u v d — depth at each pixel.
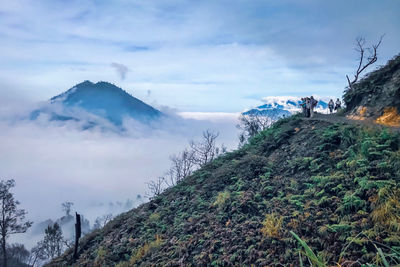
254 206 12.36
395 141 10.91
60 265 18.98
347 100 19.44
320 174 12.05
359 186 9.83
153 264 11.88
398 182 8.90
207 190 16.83
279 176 13.93
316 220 9.28
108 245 16.91
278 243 9.33
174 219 15.46
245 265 9.24
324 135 14.50
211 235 11.77
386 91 16.08
